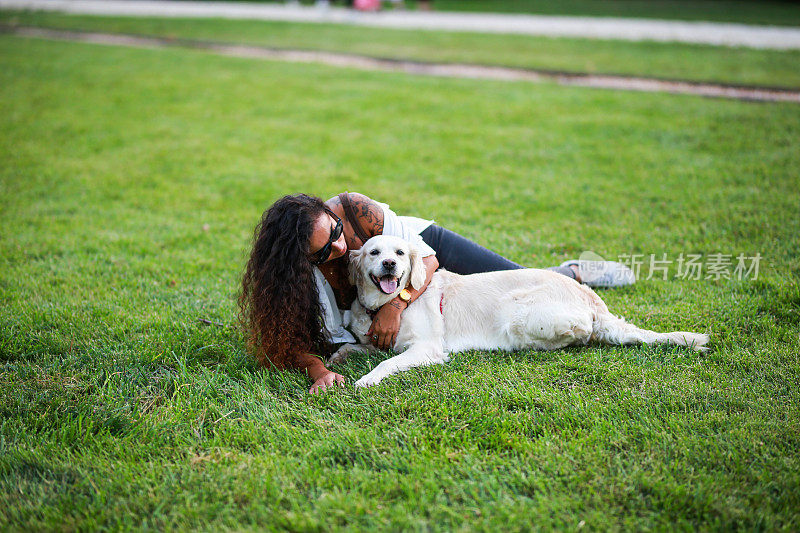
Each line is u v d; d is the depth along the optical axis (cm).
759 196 584
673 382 311
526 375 324
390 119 938
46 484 255
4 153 777
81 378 331
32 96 1076
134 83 1182
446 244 395
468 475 252
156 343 361
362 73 1262
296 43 1644
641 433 274
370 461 266
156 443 279
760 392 301
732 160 699
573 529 222
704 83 1105
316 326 339
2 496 247
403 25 1989
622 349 347
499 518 229
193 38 1725
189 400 309
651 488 242
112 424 294
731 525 223
